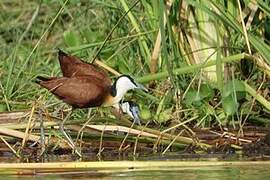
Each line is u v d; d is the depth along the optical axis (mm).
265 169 12172
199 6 13922
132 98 14977
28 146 13484
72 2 16766
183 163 12383
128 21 15688
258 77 14859
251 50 14664
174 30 14914
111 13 15984
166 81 14750
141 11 15445
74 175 11906
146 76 14250
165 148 13539
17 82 15469
